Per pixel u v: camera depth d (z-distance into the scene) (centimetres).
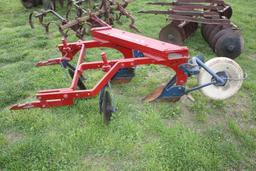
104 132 527
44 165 470
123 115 575
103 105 527
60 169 463
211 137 535
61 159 479
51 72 733
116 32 653
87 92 520
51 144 505
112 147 498
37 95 513
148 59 548
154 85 682
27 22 1130
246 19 1167
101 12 980
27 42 948
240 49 806
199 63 553
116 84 680
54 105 527
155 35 984
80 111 582
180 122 569
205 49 893
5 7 1324
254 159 504
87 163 474
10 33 1016
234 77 566
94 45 657
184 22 869
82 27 917
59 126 549
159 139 520
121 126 542
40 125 549
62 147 499
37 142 510
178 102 619
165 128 541
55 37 982
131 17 1011
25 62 806
